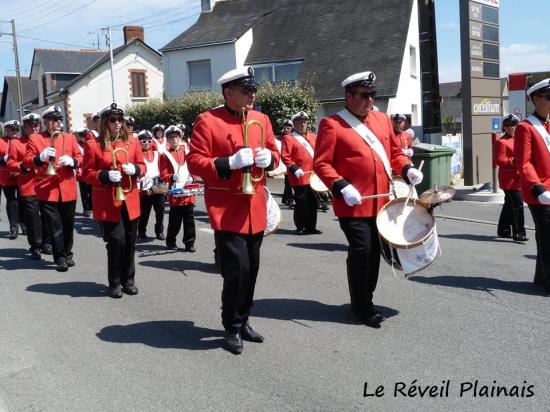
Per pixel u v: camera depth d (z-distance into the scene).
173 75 29.59
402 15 25.97
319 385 4.31
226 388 4.31
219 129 4.88
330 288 6.87
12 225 10.79
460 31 15.50
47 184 7.96
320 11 28.48
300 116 10.35
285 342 5.15
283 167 14.09
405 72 24.88
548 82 6.30
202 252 9.11
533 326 5.41
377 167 5.41
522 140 6.42
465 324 5.49
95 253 9.32
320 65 25.58
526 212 12.32
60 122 8.20
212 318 5.93
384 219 5.35
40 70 43.72
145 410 4.03
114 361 4.88
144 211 10.19
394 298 6.34
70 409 4.09
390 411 3.92
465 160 15.71
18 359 4.98
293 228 11.12
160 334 5.48
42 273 8.02
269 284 7.07
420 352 4.85
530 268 7.59
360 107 5.45
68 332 5.61
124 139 6.75
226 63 27.98
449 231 10.43
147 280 7.46
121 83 37.72
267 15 29.70
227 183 4.88
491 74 16.33
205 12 31.75
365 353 4.86
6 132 10.75
